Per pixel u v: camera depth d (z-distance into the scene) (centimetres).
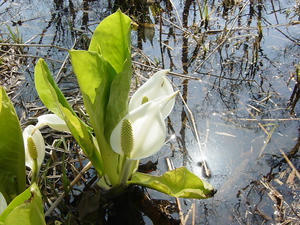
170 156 48
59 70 64
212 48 76
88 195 40
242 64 70
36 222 25
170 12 92
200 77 67
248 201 40
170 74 65
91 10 92
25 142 38
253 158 47
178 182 37
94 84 34
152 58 73
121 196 41
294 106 57
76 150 46
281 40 77
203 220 39
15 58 71
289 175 44
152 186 38
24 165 36
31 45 66
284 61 70
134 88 62
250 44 77
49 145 48
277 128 52
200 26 85
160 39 77
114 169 39
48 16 89
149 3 91
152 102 34
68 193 41
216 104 59
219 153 48
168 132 53
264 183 43
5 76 66
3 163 35
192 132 52
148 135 35
